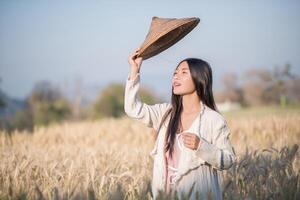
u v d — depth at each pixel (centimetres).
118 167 636
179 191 400
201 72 414
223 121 414
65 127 1656
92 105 5944
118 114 5609
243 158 609
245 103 5662
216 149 393
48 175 545
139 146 1152
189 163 401
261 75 5309
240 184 527
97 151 809
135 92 431
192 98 421
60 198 420
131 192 465
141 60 439
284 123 1324
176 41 449
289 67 4941
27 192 468
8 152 849
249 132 1402
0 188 518
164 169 414
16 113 5641
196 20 435
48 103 5650
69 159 723
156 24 438
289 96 4900
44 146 1206
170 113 432
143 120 436
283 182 509
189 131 410
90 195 387
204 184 404
